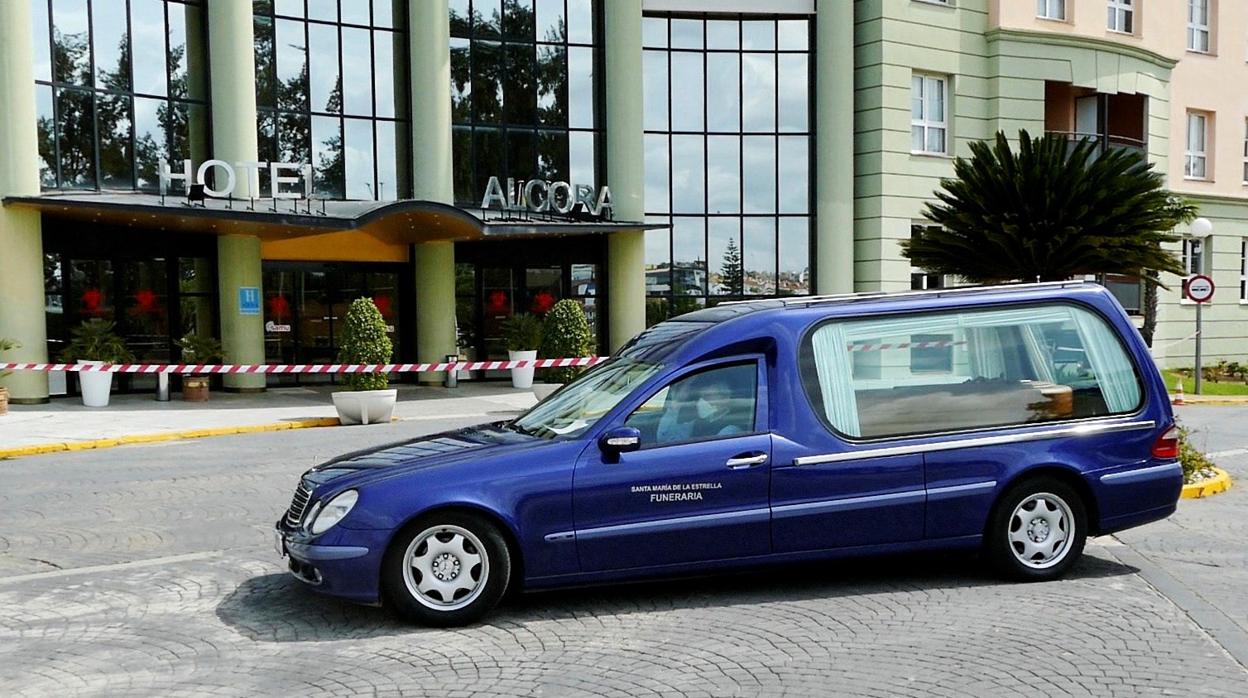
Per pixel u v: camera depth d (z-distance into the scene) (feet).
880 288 87.10
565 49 88.17
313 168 80.74
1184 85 103.19
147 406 65.98
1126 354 23.56
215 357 72.38
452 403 70.54
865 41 87.25
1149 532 28.30
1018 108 90.68
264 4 78.02
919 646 18.47
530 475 20.22
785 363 21.71
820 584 22.84
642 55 86.33
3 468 42.32
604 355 89.20
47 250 69.10
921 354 22.44
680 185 88.48
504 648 18.80
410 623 20.17
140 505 33.37
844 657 17.94
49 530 29.81
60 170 68.44
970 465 22.17
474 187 85.97
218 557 26.14
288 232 74.02
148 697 16.60
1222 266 106.52
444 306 84.53
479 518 20.06
